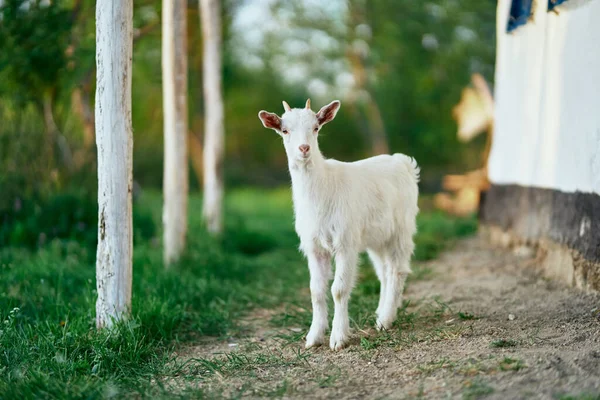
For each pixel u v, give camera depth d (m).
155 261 8.34
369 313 6.10
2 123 9.95
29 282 6.86
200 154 22.28
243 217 13.12
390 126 23.58
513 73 8.77
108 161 5.30
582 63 6.23
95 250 8.70
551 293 6.25
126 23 5.25
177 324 6.09
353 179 5.29
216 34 10.89
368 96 21.97
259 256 9.98
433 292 6.91
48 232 9.07
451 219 13.80
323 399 4.01
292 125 5.09
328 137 26.14
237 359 5.00
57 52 9.24
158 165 22.86
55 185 10.09
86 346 5.11
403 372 4.34
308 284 8.03
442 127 22.02
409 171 6.08
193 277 7.71
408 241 5.82
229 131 26.16
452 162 23.92
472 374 4.06
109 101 5.25
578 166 6.27
